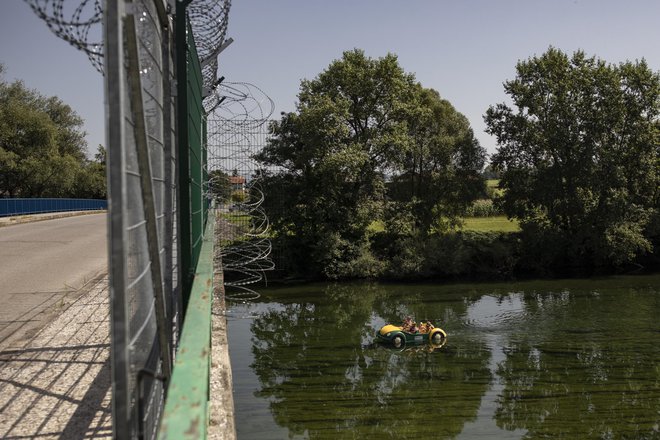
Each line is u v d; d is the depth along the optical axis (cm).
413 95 4050
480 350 2014
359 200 3809
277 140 3697
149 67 319
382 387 1617
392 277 3631
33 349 588
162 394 315
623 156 4019
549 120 4075
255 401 1502
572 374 1741
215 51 746
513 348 2030
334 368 1806
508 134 4206
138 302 263
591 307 2691
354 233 3775
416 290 3262
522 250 3897
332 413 1417
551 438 1271
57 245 1780
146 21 308
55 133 5291
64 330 670
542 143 4041
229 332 2297
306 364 1850
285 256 3603
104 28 175
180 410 176
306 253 3691
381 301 2944
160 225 370
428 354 1973
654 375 1717
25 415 410
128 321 212
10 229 2541
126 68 226
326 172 3528
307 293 3177
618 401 1512
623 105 3972
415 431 1296
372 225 4381
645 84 3994
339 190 3738
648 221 3991
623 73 4050
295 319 2531
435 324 2395
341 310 2722
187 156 520
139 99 228
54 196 5509
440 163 4238
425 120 4078
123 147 177
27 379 491
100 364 535
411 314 2606
